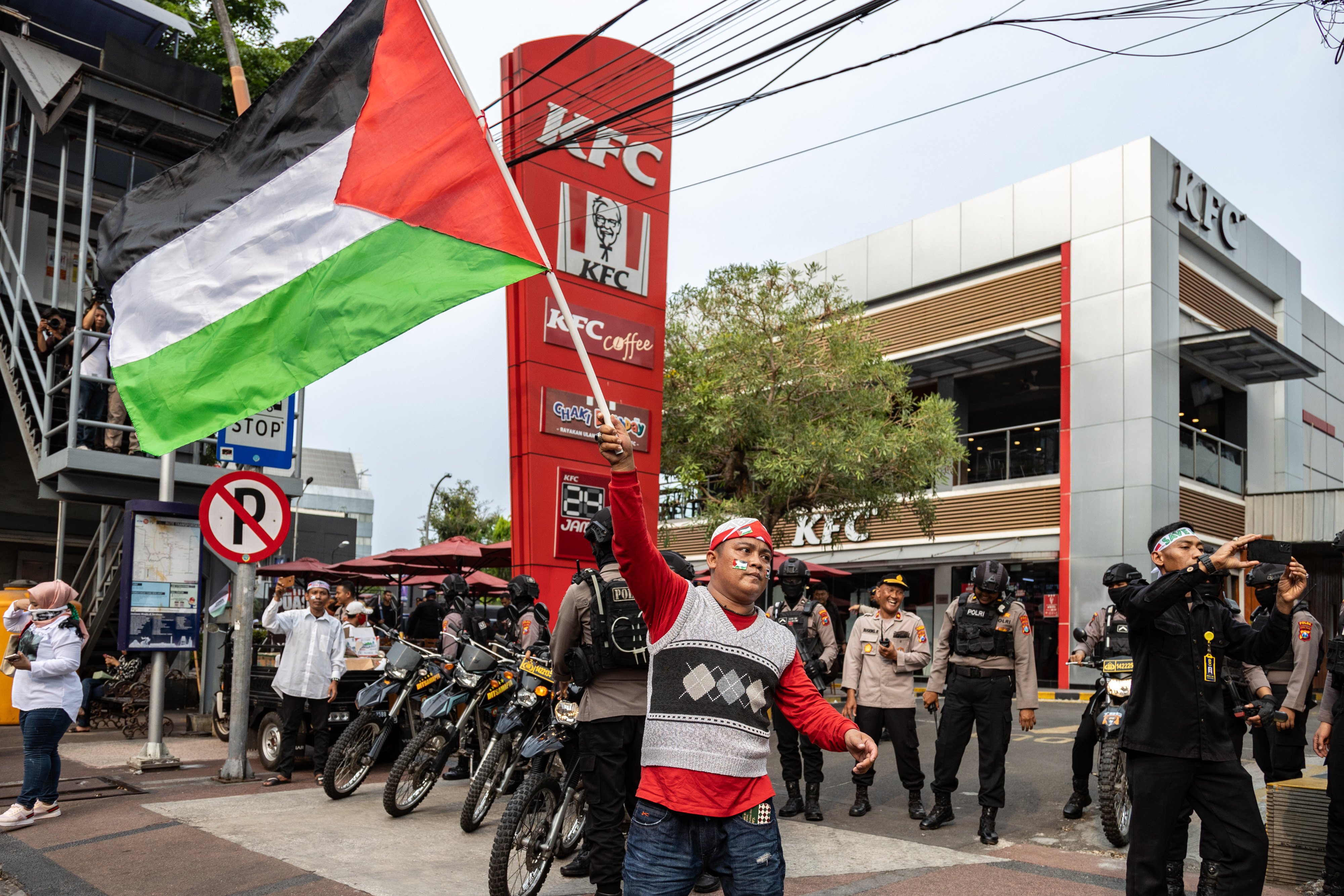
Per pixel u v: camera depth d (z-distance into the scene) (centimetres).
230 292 562
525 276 482
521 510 1093
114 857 600
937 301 2450
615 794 509
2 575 1788
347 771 808
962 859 634
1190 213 2191
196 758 1032
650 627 330
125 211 621
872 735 783
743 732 313
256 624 1396
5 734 1192
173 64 1433
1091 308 2130
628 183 1207
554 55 1147
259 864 582
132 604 952
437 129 521
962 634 718
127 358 584
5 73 1521
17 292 1337
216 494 840
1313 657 707
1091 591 2042
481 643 855
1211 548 2184
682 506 1720
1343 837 539
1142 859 426
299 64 572
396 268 514
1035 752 1137
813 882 576
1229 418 2423
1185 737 420
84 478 1196
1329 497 2195
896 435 1662
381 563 1362
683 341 1756
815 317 1756
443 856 612
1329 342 2897
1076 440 2114
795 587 898
